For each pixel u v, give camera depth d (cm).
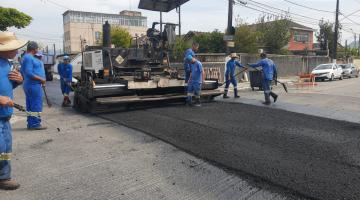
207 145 593
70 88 1114
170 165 509
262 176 458
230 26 1852
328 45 5034
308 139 630
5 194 416
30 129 745
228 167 493
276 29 3953
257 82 1669
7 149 427
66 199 404
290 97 1317
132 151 575
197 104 1019
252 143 603
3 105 407
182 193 419
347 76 3138
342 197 395
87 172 486
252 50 3297
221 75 2217
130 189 430
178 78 1022
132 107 960
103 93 894
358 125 760
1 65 418
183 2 1132
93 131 716
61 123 809
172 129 704
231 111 915
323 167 488
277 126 734
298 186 426
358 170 476
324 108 1029
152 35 1113
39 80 739
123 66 1027
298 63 3309
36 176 472
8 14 3894
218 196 410
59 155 559
